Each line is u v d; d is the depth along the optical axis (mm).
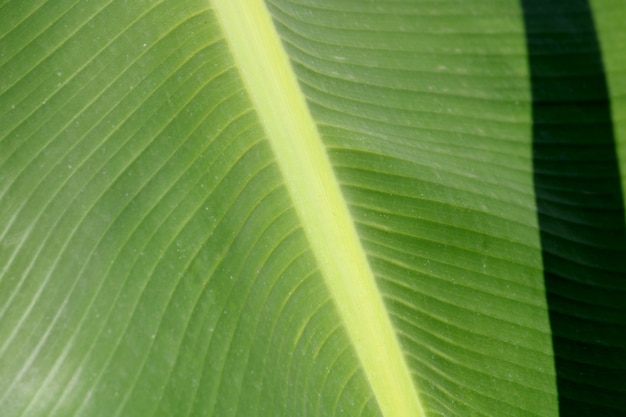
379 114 598
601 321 594
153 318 600
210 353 603
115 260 600
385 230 610
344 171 609
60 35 600
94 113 602
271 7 601
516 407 607
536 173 588
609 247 588
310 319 615
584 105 577
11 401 594
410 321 615
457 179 598
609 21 567
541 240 594
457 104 589
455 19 583
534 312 600
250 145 609
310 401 612
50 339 596
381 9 589
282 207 612
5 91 599
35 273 598
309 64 601
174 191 604
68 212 600
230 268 607
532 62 578
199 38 604
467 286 605
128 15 601
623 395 596
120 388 596
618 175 581
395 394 617
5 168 599
